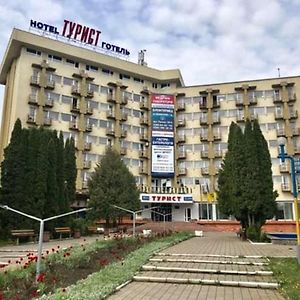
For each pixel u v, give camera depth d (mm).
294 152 46906
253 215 22906
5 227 22266
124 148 49375
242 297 7844
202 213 49094
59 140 28062
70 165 31922
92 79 48281
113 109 50031
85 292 7391
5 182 23156
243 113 50625
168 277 9789
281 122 48938
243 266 11461
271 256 13570
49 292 7547
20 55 43438
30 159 24078
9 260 13492
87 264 11234
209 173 49656
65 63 47094
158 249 15484
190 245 18734
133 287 8766
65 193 27391
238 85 51781
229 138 25328
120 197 34812
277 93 50062
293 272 10148
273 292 8391
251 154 22781
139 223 42781
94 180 35719
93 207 34406
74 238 25875
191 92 53562
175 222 43594
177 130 52969
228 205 25281
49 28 46750
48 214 24641
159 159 50531
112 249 14867
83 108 46500
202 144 51500
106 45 51406
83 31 49531
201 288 8781
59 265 10758
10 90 45469
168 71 54844
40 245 9016
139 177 50562
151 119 52219
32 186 23562
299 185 45906
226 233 34750
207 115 51781
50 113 44062
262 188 22359
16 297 7141
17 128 24391
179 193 48125
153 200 47125
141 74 53125
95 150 47062
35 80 43219
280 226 41844
